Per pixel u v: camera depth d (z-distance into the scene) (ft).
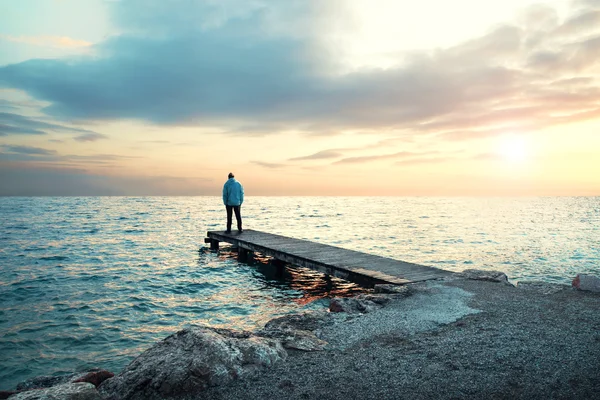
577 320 16.97
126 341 25.02
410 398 10.50
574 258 58.29
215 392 11.27
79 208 246.88
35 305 32.99
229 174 62.80
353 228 111.55
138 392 11.27
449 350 13.89
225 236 59.98
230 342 13.28
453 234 93.20
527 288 24.17
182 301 34.14
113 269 49.21
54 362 21.97
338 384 11.49
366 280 32.27
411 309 19.93
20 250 65.92
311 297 35.68
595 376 11.30
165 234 92.02
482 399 10.32
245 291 38.01
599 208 277.64
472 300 21.26
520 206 322.34
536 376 11.48
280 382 11.75
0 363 21.84
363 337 15.87
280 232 100.22
